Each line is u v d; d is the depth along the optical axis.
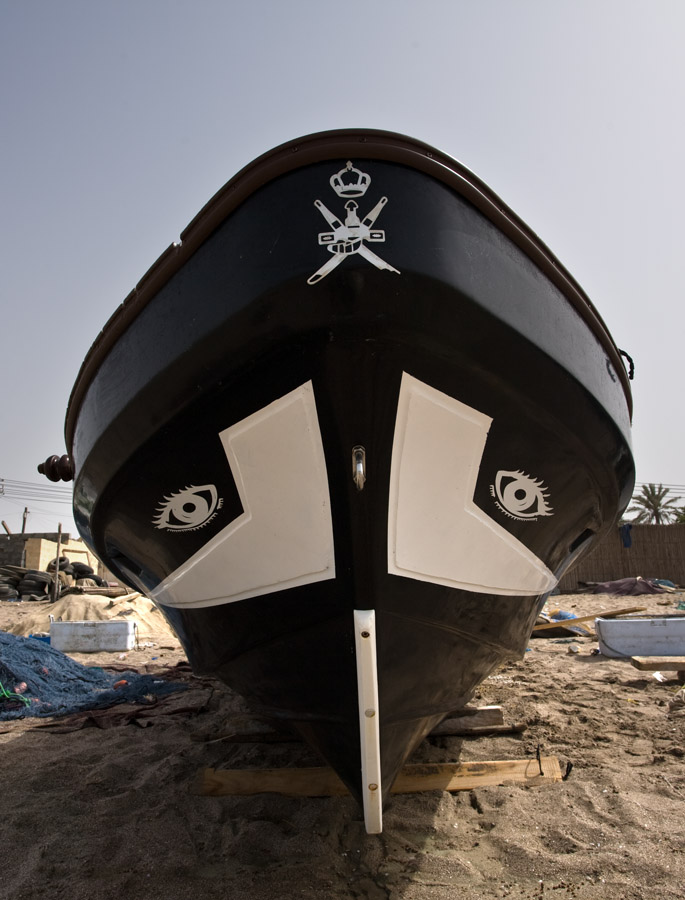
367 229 2.07
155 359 2.35
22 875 2.47
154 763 3.75
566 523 2.99
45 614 11.86
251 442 2.38
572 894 2.25
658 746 3.73
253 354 2.17
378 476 2.31
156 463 2.54
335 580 2.47
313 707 2.76
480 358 2.21
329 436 2.26
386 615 2.53
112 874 2.49
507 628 3.09
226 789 3.22
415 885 2.36
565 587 20.45
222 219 2.28
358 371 2.13
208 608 2.87
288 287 2.05
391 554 2.44
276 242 2.12
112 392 2.55
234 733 4.05
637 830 2.67
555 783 3.20
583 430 2.57
